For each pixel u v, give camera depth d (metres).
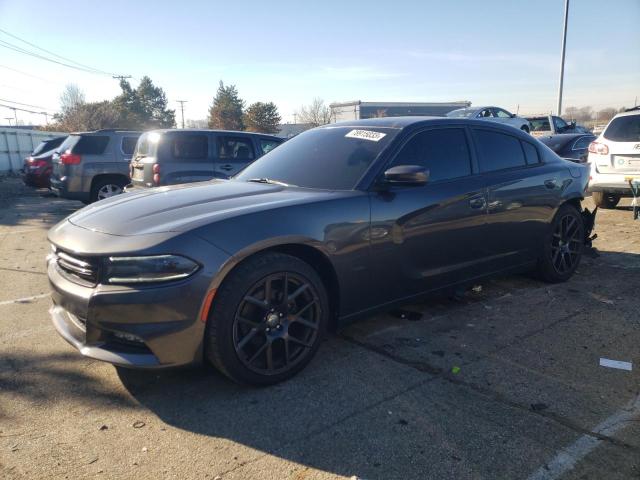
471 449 2.56
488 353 3.65
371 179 3.66
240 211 3.11
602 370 3.39
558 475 2.37
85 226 3.14
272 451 2.55
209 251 2.84
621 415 2.86
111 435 2.70
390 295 3.77
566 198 5.15
